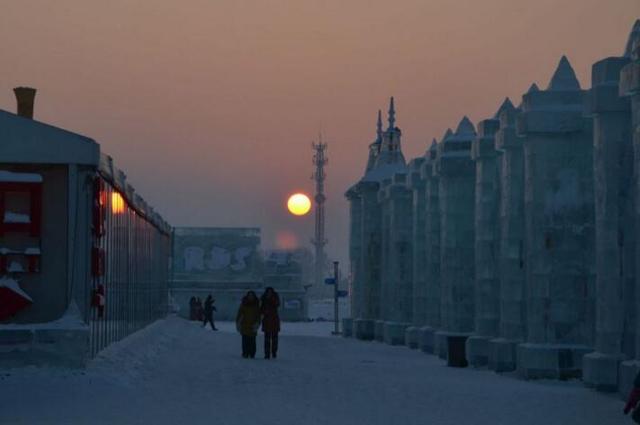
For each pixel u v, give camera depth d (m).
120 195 33.03
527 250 32.12
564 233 31.45
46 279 25.38
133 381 24.72
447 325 42.69
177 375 27.84
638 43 25.23
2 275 25.27
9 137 25.33
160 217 55.50
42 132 25.39
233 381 26.55
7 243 25.33
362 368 33.66
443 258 42.97
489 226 38.12
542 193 31.64
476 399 23.28
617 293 27.25
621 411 21.67
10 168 25.41
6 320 25.06
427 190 49.00
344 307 189.38
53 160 25.39
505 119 34.78
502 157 37.66
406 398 23.12
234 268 111.19
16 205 25.38
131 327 38.12
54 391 21.95
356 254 70.38
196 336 52.94
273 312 37.12
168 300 72.94
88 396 21.53
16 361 24.23
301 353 41.84
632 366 24.34
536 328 31.44
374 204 64.44
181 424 17.64
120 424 17.52
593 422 19.41
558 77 32.16
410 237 57.09
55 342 24.36
